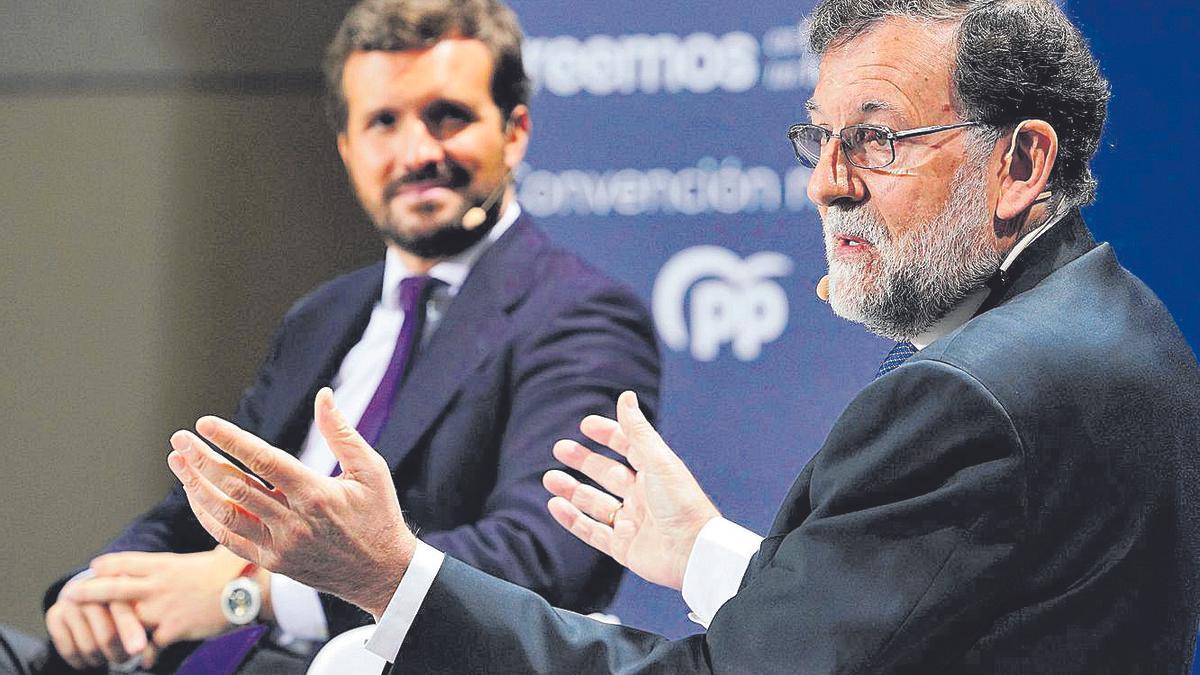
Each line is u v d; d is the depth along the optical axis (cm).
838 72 255
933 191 248
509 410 485
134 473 565
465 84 521
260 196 562
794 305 552
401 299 507
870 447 233
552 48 550
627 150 553
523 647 237
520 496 465
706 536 290
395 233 515
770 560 250
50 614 468
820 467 241
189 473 234
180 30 564
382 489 241
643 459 301
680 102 551
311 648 460
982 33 247
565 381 482
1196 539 246
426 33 523
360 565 238
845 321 550
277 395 511
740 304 554
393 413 488
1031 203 247
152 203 566
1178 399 247
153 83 564
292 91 561
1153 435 238
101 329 566
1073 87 252
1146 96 484
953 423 224
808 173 551
